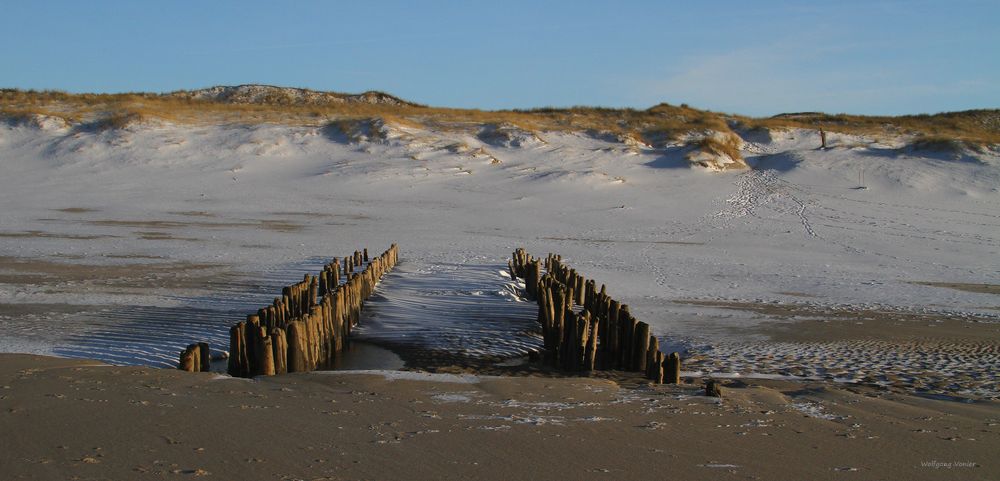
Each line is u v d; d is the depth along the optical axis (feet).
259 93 278.26
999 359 36.96
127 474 15.80
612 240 95.91
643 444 19.54
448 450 18.29
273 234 91.25
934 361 36.29
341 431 19.56
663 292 58.85
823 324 46.29
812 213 120.67
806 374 33.37
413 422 20.74
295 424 20.06
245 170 142.00
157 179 133.08
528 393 25.31
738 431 21.36
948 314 52.03
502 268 68.08
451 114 202.69
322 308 34.65
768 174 155.74
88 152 147.74
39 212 101.65
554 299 38.83
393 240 89.97
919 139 181.88
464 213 114.83
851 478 17.69
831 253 88.53
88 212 103.50
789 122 224.94
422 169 144.87
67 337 36.50
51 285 52.29
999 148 163.32
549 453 18.39
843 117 245.45
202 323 41.11
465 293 53.83
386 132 165.37
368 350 38.22
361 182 134.72
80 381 24.09
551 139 180.14
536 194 130.93
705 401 25.25
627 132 191.21
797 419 23.17
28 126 159.63
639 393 26.68
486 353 37.93
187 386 24.23
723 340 40.75
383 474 16.49
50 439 17.92
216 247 78.48
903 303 56.70
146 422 19.61
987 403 27.81
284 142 160.15
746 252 87.71
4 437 17.98
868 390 30.14
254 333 29.48
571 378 31.07
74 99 193.06
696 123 205.16
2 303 44.98
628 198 130.31
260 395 23.50
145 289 52.11
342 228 98.68
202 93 276.21
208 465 16.55
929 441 21.11
